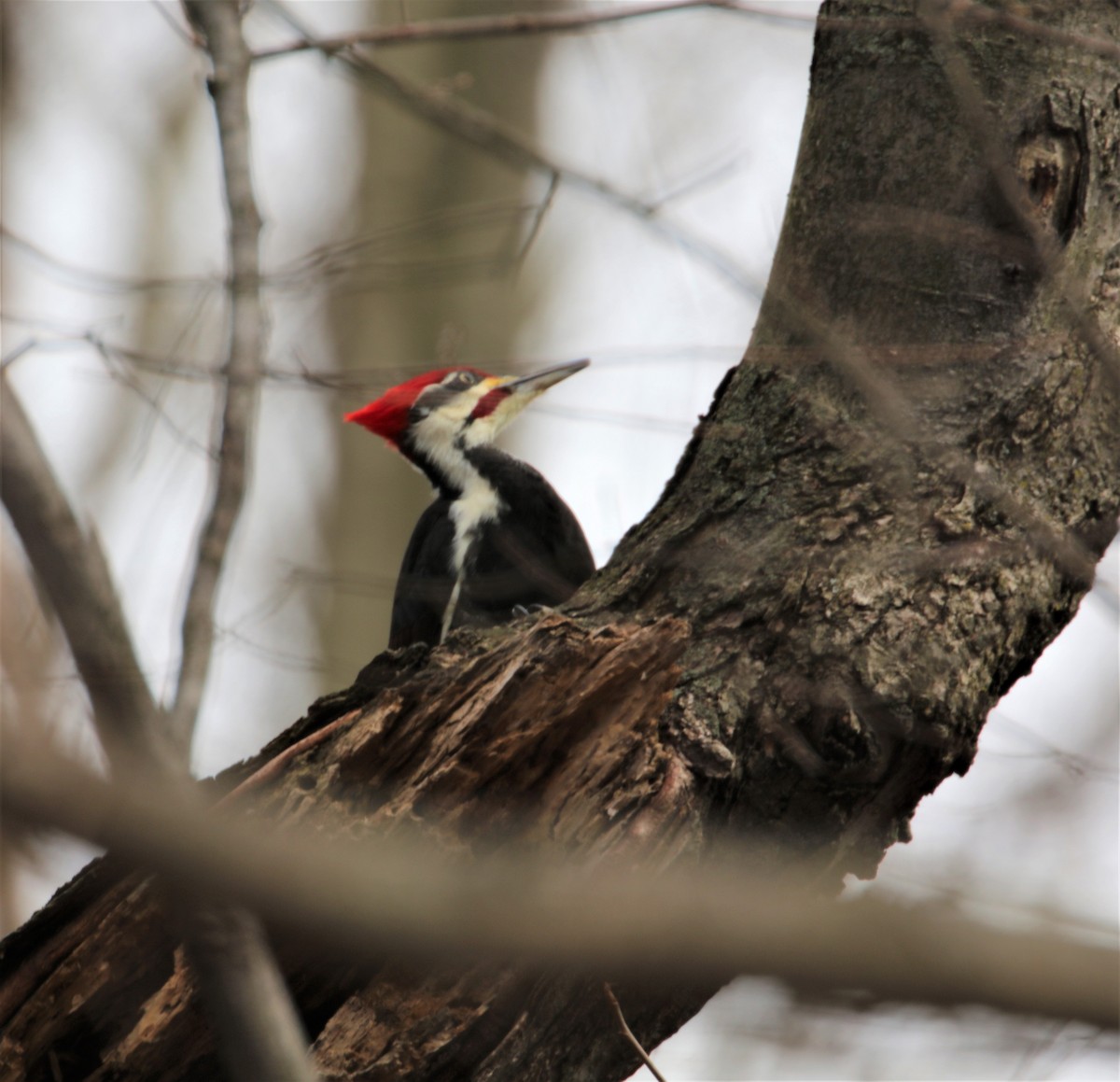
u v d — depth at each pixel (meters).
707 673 8.02
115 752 4.28
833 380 8.76
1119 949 4.12
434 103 10.54
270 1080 4.95
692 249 8.95
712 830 7.70
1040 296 8.51
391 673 8.18
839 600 8.04
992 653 8.08
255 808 7.73
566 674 7.46
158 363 8.51
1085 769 9.60
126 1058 7.77
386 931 4.68
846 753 7.79
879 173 8.96
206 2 9.49
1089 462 8.38
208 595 6.93
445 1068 7.43
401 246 11.54
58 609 4.70
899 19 9.14
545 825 7.43
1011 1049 6.49
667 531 8.70
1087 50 8.73
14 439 4.86
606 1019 7.73
